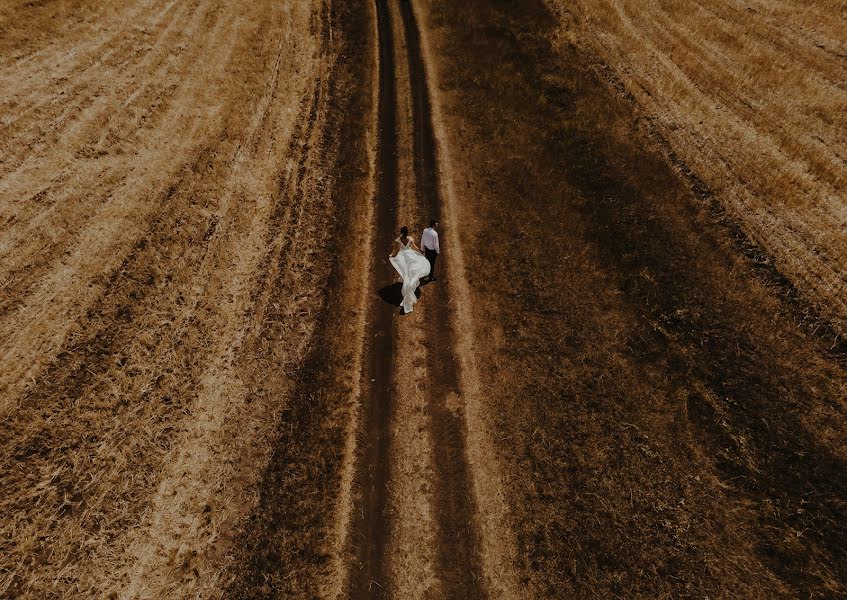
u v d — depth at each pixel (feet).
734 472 25.30
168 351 31.96
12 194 41.81
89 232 39.19
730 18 64.23
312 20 68.85
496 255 37.86
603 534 23.63
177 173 44.65
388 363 32.01
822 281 34.04
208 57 59.67
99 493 25.50
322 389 30.22
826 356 29.76
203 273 36.83
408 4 72.90
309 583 22.79
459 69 58.13
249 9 69.87
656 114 48.78
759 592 21.50
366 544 24.22
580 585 22.24
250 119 51.13
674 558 22.70
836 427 26.48
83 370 30.60
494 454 27.09
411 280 33.55
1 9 62.34
